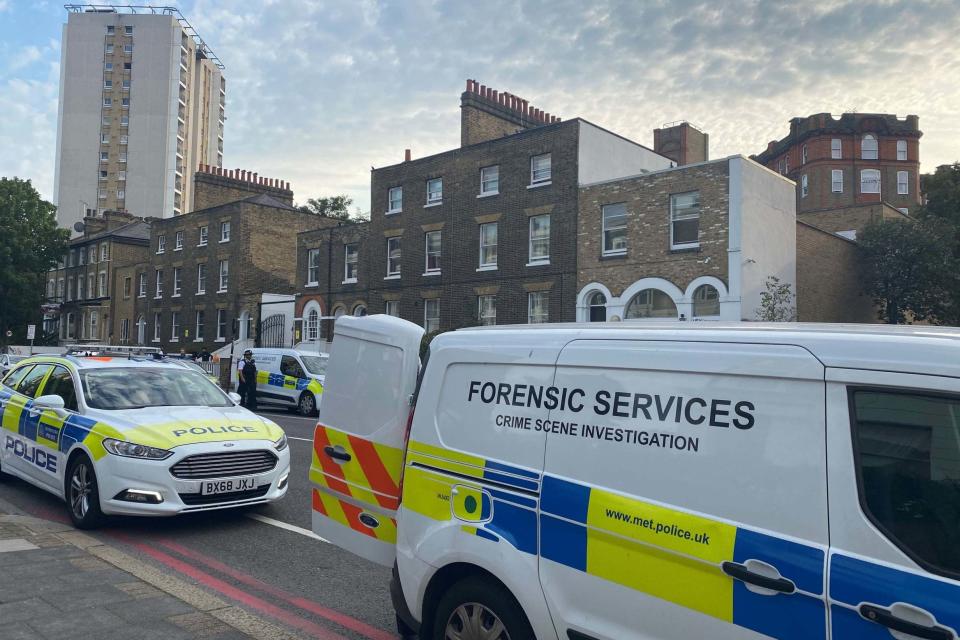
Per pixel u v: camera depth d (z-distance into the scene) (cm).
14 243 5309
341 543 465
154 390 811
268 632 455
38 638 421
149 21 9106
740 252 1975
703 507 278
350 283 3164
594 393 325
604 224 2288
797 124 5859
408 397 435
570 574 314
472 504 360
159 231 4534
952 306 2350
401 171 2948
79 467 715
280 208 4009
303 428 1609
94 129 8988
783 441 265
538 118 3077
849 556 241
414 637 455
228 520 762
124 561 586
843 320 2398
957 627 217
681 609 277
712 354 291
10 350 3014
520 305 2494
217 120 10544
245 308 3841
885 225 2428
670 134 3216
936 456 236
